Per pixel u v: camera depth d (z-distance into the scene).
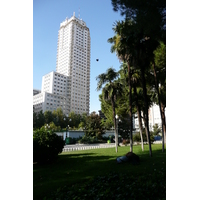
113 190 4.09
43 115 47.28
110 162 8.41
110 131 39.59
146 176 5.26
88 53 98.94
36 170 7.04
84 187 4.45
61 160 9.91
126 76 14.68
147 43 10.25
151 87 16.44
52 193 4.19
